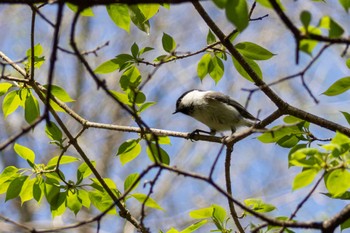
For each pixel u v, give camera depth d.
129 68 8.98
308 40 5.51
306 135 8.62
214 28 8.59
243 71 9.16
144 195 8.60
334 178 6.51
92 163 9.09
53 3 6.11
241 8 5.52
